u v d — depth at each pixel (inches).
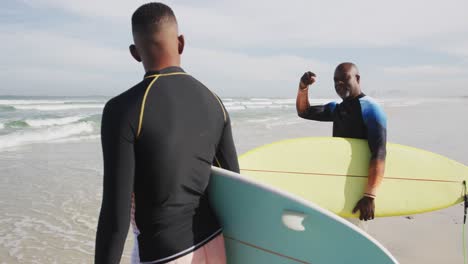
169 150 49.6
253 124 657.6
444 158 132.5
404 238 166.6
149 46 54.0
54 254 157.9
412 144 394.0
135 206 51.8
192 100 53.5
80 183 260.8
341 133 121.7
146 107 49.0
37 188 247.1
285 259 58.6
